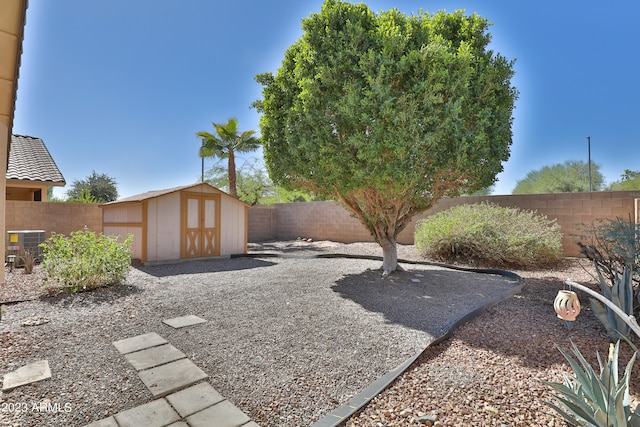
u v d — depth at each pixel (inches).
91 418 89.9
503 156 267.0
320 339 147.5
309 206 670.5
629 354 128.2
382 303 206.4
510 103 274.8
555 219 382.0
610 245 195.0
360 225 590.6
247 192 800.3
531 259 325.4
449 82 223.3
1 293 218.4
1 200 98.7
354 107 221.1
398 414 92.4
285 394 103.6
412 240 511.2
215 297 218.4
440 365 122.1
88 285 233.0
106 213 434.9
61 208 433.1
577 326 158.7
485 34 271.0
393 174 217.5
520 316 176.2
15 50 98.1
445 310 191.8
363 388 107.4
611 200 364.5
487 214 368.2
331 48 243.4
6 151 100.9
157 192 414.0
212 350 135.4
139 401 98.6
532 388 104.4
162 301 207.2
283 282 266.4
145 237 356.8
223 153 689.0
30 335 147.9
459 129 223.6
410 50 227.6
